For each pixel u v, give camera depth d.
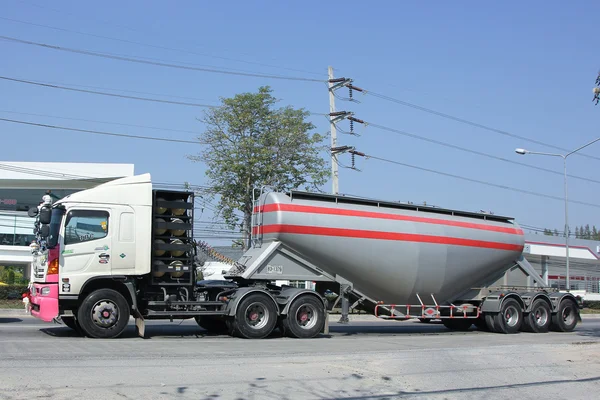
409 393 9.18
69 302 14.70
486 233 20.97
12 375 8.86
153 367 9.97
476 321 22.47
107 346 12.95
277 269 17.08
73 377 8.90
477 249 20.64
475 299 21.22
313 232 17.19
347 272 18.05
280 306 16.62
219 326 17.73
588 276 59.66
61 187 41.91
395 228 18.66
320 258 17.52
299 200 17.45
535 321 21.45
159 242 15.49
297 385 9.16
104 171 41.38
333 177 30.27
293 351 12.91
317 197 17.86
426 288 19.50
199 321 18.06
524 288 22.39
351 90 31.06
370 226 18.14
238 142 31.53
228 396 8.31
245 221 31.47
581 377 11.20
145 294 15.48
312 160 32.06
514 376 10.88
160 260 15.49
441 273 19.67
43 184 41.44
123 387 8.42
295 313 16.44
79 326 15.45
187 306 15.77
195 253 16.14
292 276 17.27
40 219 14.22
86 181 41.75
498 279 21.95
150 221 15.37
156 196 15.66
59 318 15.95
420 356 12.13
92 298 14.57
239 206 31.19
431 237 19.39
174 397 8.08
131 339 14.82
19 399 7.53
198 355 11.73
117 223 15.09
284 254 17.20
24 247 40.03
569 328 22.12
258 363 10.70
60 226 14.63
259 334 15.95
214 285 17.05
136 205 15.34
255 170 31.08
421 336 19.00
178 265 15.68
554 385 10.39
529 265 22.58
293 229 16.97
